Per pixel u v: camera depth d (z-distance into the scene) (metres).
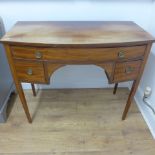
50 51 1.12
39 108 1.66
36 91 1.87
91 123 1.51
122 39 1.14
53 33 1.21
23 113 1.60
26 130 1.44
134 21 1.61
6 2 1.46
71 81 1.87
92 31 1.27
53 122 1.51
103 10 1.54
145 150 1.30
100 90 1.89
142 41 1.13
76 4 1.50
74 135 1.40
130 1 1.51
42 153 1.27
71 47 1.10
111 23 1.46
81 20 1.57
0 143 1.34
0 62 1.42
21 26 1.34
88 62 1.18
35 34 1.19
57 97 1.79
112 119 1.55
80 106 1.69
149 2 1.52
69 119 1.55
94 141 1.36
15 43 1.09
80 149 1.30
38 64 1.18
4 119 1.49
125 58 1.19
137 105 1.71
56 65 1.18
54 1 1.48
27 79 1.26
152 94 1.53
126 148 1.31
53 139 1.37
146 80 1.63
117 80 1.28
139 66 1.26
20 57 1.16
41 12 1.53
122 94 1.84
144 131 1.45
